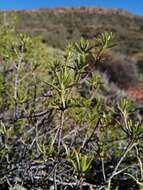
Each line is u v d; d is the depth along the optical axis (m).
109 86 17.11
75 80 2.08
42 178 2.21
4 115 3.24
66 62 2.39
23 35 3.34
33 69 3.21
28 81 3.94
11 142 2.70
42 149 2.15
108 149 2.83
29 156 2.55
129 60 26.88
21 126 2.89
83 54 2.09
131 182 2.50
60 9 72.19
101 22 69.62
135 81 26.19
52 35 30.20
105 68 25.55
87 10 72.94
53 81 2.50
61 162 2.09
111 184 2.54
